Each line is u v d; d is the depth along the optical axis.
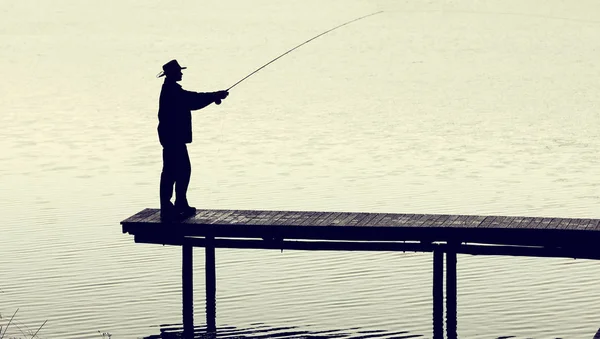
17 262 23.80
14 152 40.94
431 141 42.34
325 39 93.12
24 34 98.69
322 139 43.12
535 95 59.12
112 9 115.31
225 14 111.88
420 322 19.75
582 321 19.66
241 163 37.38
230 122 48.97
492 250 19.89
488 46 86.44
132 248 25.14
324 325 19.61
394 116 50.69
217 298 21.41
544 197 30.78
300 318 20.09
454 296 20.16
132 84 68.12
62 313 20.33
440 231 19.83
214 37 96.44
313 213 21.38
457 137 43.47
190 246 20.73
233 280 22.64
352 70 74.06
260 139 43.38
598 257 19.42
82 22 106.38
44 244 25.53
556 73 70.06
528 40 89.62
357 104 55.88
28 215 28.92
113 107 56.50
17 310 20.44
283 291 21.80
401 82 66.81
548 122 48.06
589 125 46.81
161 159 38.66
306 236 20.12
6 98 60.91
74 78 71.81
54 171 36.31
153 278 22.75
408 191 31.84
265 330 19.48
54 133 46.31
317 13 111.12
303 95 60.41
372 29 99.00
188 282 20.81
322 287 21.98
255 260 24.19
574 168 35.66
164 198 20.58
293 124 47.97
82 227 27.38
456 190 31.97
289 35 96.50
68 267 23.42
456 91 61.66
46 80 70.62
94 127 48.22
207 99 19.94
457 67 74.50
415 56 81.25
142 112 54.12
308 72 73.62
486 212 28.84
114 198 31.39
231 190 32.34
